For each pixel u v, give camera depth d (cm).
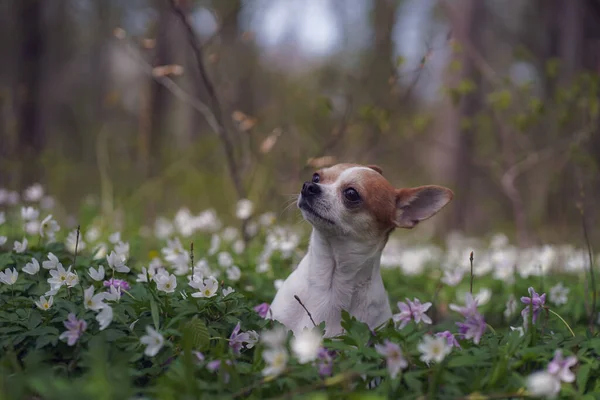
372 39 1442
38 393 308
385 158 1712
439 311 637
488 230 1636
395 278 702
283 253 646
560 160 1181
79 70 2584
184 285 445
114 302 381
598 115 958
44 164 1127
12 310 383
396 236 1341
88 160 1638
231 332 386
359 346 349
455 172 1416
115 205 1030
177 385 301
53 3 2089
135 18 1984
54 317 365
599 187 1166
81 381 301
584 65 1510
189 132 1762
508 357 344
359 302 464
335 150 1050
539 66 1457
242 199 788
